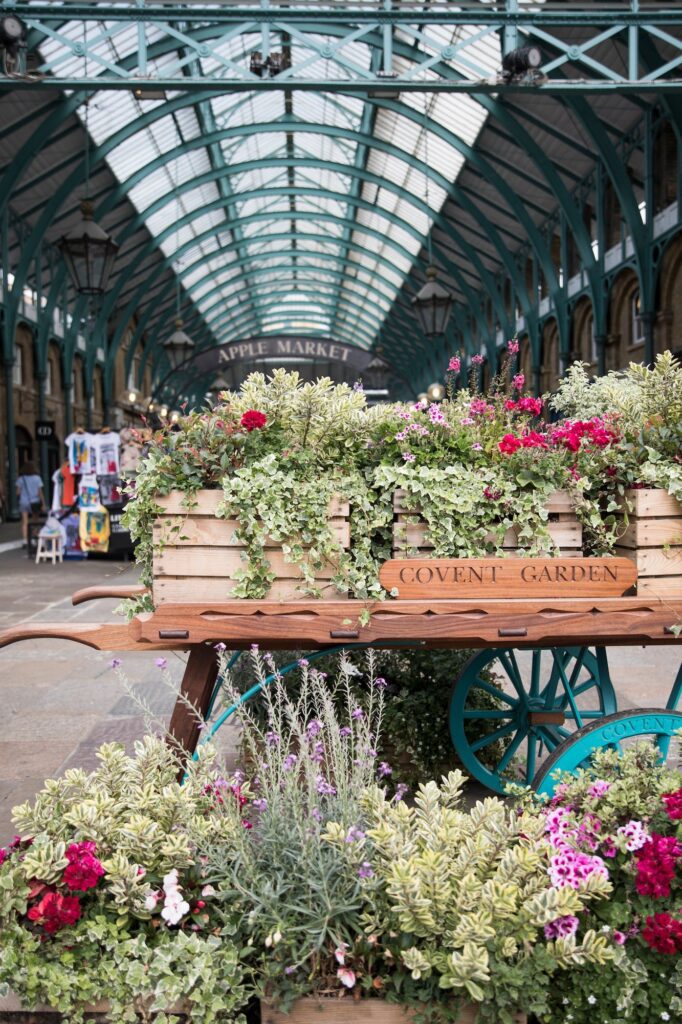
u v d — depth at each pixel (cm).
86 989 213
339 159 3044
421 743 427
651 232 1933
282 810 239
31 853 228
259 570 288
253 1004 226
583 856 220
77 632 297
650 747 270
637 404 339
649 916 219
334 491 293
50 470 3077
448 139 2325
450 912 214
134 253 3412
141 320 4069
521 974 206
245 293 5191
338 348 1795
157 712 573
